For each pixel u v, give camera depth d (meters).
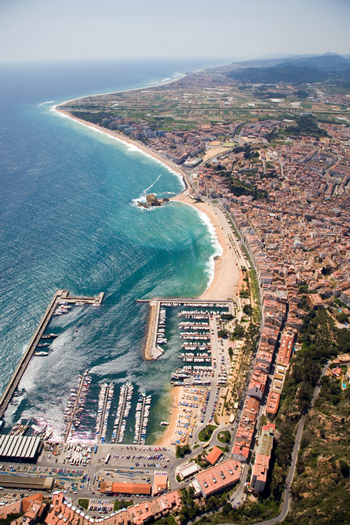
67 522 190.50
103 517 196.50
